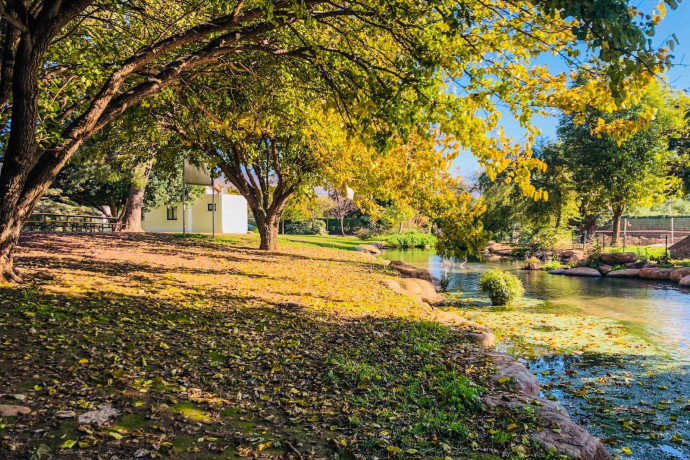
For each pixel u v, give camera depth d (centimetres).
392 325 849
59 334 595
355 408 459
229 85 1074
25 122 746
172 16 935
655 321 1228
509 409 475
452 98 510
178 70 774
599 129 494
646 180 3173
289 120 1129
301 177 1594
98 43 908
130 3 849
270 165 2006
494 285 1479
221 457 346
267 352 620
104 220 3275
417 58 516
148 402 432
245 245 2203
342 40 733
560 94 486
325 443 382
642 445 512
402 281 1596
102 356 535
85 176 2247
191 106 1123
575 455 390
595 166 3344
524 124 495
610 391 691
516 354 897
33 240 1616
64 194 2845
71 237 1841
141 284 1005
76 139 777
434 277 2202
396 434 402
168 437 370
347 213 5997
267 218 2106
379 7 559
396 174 680
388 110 514
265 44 802
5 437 340
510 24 498
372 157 557
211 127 1220
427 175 615
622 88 345
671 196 3984
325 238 4216
